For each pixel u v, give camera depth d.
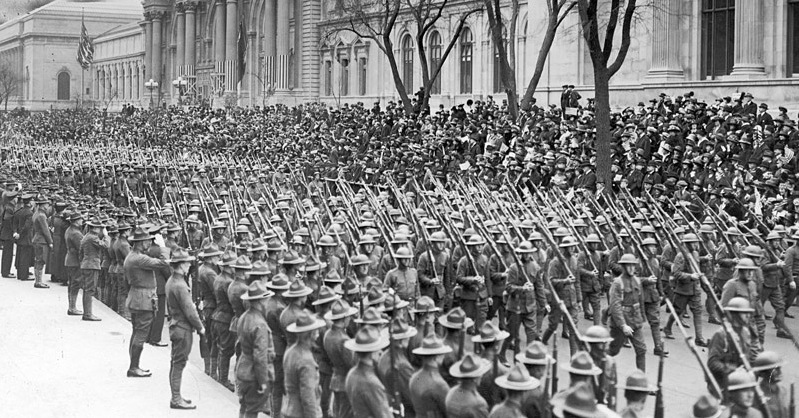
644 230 21.92
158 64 126.56
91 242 23.47
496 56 63.28
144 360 19.70
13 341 21.27
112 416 15.93
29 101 170.50
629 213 26.56
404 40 73.44
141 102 130.75
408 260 17.98
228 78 104.06
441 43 68.69
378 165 38.19
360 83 80.06
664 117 34.75
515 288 18.33
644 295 18.67
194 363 19.95
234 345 17.31
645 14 46.09
